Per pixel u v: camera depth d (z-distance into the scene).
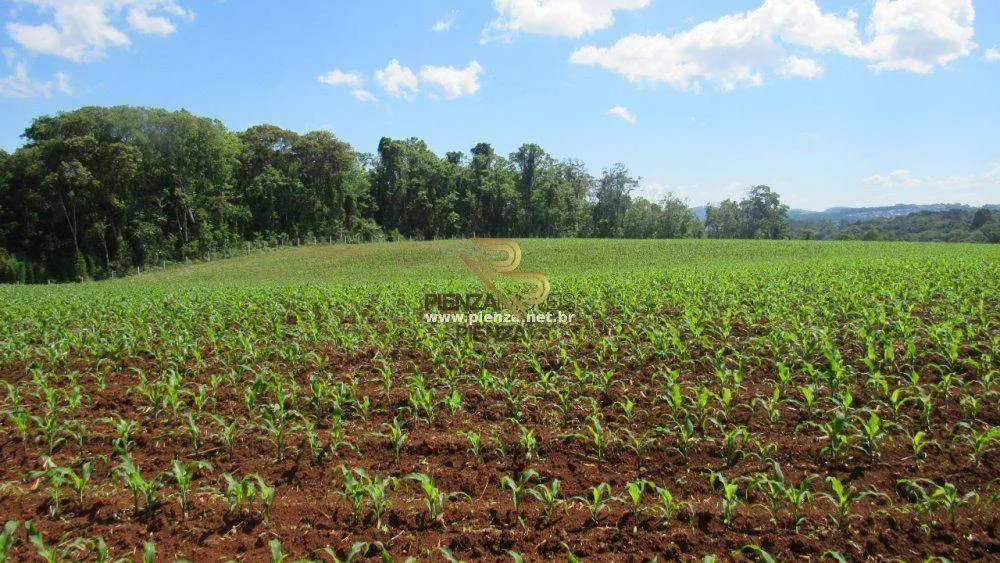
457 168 89.69
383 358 10.62
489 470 6.49
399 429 6.95
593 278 21.41
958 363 8.75
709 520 5.41
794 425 7.28
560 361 10.21
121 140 54.03
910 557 4.86
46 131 52.38
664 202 107.94
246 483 6.26
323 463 6.71
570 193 94.44
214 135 58.62
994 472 6.02
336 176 73.88
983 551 4.89
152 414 8.19
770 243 56.12
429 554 5.04
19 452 7.08
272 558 4.91
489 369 10.02
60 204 49.34
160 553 5.09
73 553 5.03
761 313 12.90
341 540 5.25
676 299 15.05
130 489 6.16
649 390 8.68
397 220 84.25
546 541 5.21
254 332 13.38
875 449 6.38
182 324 13.71
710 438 6.90
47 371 10.52
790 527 5.26
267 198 68.38
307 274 42.91
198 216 60.12
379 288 20.27
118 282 42.78
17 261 47.62
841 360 9.10
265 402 8.59
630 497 5.84
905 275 18.41
